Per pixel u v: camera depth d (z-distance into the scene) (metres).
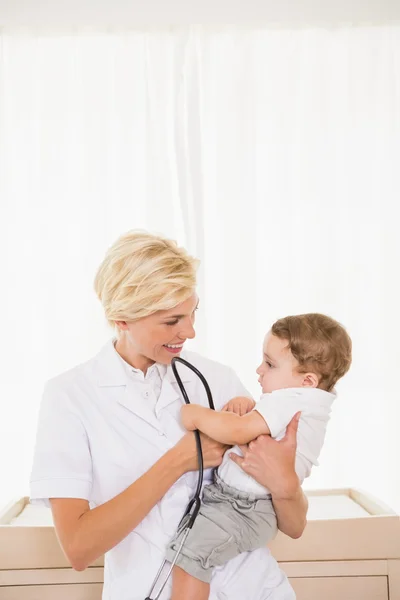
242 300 2.67
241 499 1.38
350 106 2.69
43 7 2.44
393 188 2.70
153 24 2.65
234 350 2.68
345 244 2.70
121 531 1.23
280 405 1.38
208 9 2.48
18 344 2.66
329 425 2.69
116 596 1.33
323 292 2.70
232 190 2.68
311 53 2.69
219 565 1.33
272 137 2.70
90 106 2.66
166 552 1.31
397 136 2.70
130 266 1.29
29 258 2.67
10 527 1.80
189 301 1.31
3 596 1.79
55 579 1.79
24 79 2.66
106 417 1.37
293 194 2.70
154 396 1.42
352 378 2.70
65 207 2.67
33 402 2.66
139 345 1.33
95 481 1.37
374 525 1.81
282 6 2.47
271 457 1.32
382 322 2.70
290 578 1.80
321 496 2.13
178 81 2.67
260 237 2.71
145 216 2.67
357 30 2.69
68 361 2.66
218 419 1.32
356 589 1.80
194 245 2.65
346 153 2.70
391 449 2.70
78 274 2.67
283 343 1.47
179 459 1.29
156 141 2.67
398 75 2.71
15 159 2.67
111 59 2.67
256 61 2.69
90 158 2.66
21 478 2.64
